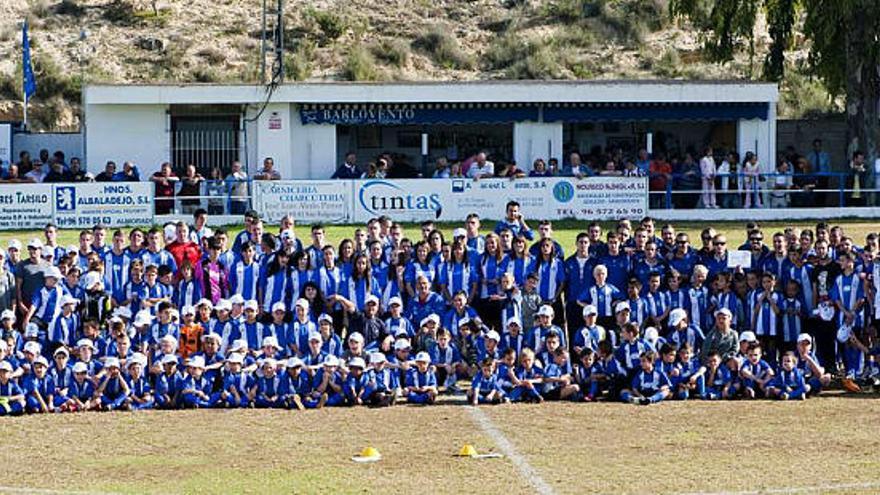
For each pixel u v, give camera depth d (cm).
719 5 4362
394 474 1475
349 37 6544
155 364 1917
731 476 1459
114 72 6053
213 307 2012
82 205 3453
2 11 6531
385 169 3662
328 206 3556
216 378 1936
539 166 3725
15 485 1444
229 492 1399
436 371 2020
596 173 3738
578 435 1689
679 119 4075
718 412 1842
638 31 6594
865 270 2045
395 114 3991
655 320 2050
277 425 1770
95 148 3906
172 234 2141
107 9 6644
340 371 1927
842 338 2038
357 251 2097
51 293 1988
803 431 1706
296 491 1400
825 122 4616
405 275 2088
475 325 2028
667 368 1956
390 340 1983
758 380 1955
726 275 2064
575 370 1970
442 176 3728
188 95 3888
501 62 6406
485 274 2108
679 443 1636
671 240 2147
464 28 6762
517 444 1634
